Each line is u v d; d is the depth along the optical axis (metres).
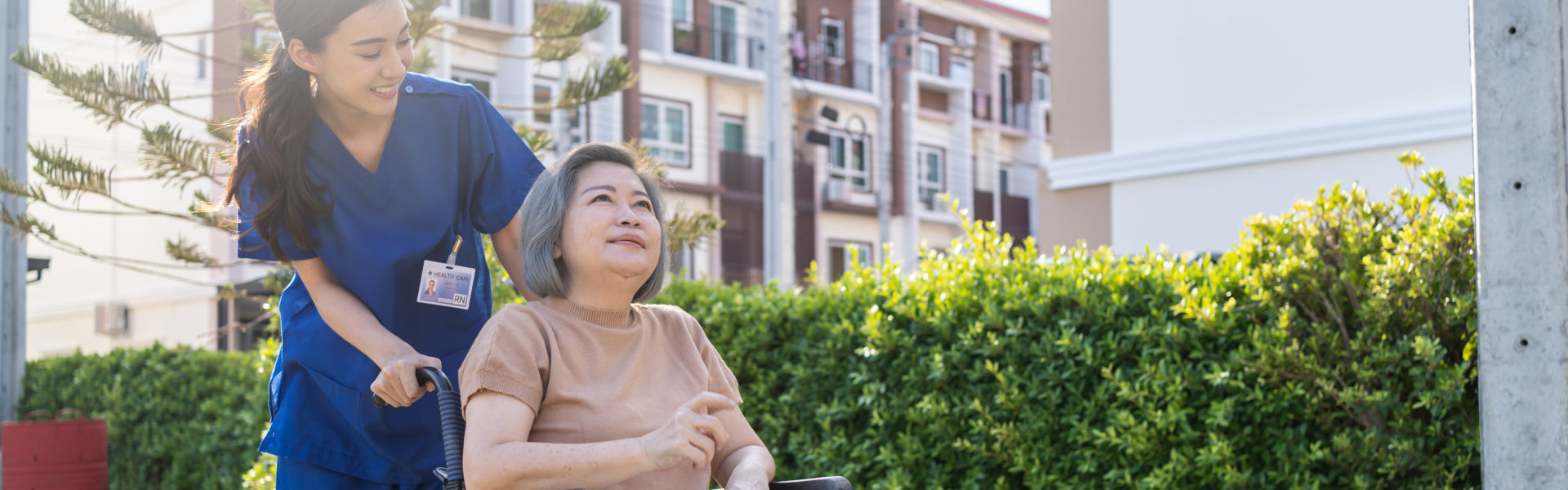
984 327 4.57
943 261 5.09
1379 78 10.11
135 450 9.11
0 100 8.25
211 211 2.38
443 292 2.42
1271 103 10.75
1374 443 3.76
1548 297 2.49
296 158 2.23
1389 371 3.77
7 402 9.23
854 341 5.03
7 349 9.24
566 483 1.84
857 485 4.92
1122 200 11.68
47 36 21.05
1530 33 2.53
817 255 26.95
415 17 6.02
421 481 2.44
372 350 2.21
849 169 27.91
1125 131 11.74
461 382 1.98
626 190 2.12
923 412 4.65
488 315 2.59
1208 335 4.12
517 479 1.85
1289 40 10.65
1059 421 4.38
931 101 30.06
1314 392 3.92
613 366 2.07
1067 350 4.32
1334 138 10.23
